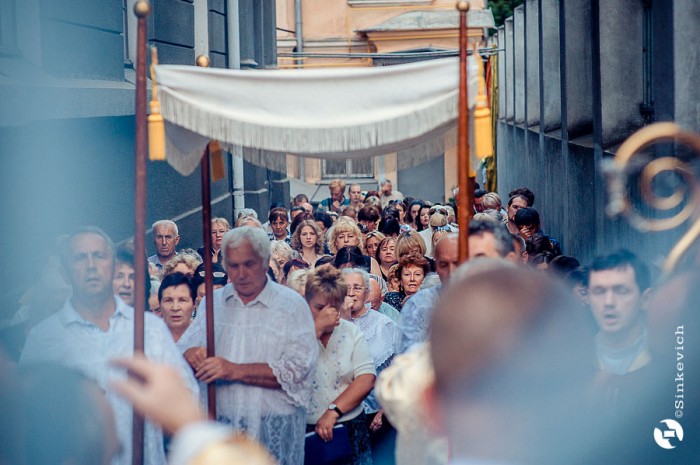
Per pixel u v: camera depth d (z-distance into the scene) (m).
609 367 4.00
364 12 29.23
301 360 5.64
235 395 5.61
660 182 7.75
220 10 15.82
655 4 8.27
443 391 1.73
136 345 4.50
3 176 6.63
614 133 11.26
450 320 1.73
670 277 3.49
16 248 6.91
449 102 4.80
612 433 3.01
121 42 9.82
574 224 14.45
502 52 29.00
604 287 4.06
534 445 1.71
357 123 4.85
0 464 2.14
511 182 26.33
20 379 2.19
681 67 7.75
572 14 14.77
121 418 4.69
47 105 7.12
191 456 1.71
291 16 29.11
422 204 15.41
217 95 4.93
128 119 10.09
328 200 20.17
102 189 9.14
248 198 18.52
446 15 28.67
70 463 2.12
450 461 1.79
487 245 4.68
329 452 5.96
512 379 1.69
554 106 18.27
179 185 12.81
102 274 4.82
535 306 1.72
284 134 4.90
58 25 8.09
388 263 10.00
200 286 7.03
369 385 6.13
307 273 6.71
